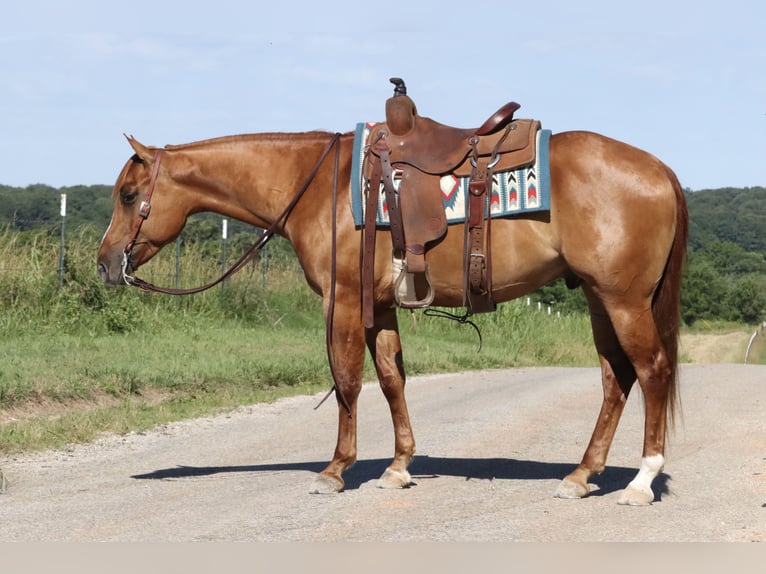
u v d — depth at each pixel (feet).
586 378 47.42
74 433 26.94
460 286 19.71
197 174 21.53
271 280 70.03
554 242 19.04
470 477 22.04
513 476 22.17
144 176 21.68
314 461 24.26
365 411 33.86
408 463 21.13
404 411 21.11
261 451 25.76
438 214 19.25
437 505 19.13
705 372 50.85
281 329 58.34
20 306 47.16
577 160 18.86
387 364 20.98
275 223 21.18
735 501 19.40
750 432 28.48
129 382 33.88
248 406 33.91
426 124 20.01
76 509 18.74
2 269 48.98
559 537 16.60
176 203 21.74
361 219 19.76
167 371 36.70
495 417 32.24
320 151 21.08
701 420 31.17
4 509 18.75
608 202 18.62
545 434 28.68
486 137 19.42
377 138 19.94
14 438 25.61
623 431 29.25
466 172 19.25
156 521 17.78
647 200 18.63
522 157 18.94
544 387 42.06
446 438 27.89
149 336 47.55
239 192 21.44
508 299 20.01
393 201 19.48
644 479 19.15
